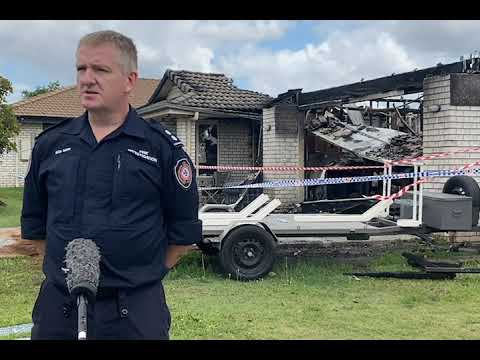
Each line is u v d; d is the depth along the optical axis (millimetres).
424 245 9492
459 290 6898
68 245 2066
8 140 17609
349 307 6152
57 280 2137
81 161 2164
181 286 7184
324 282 7340
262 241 7516
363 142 13867
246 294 6750
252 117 16141
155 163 2191
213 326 5359
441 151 10000
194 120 15938
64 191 2150
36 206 2330
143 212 2176
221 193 15523
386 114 16469
